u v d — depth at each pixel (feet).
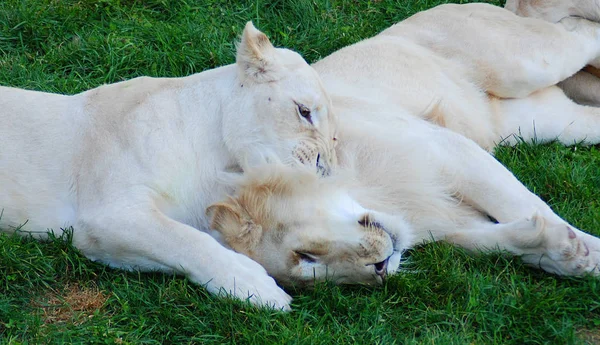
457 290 30.53
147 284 31.12
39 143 33.71
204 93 33.19
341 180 31.76
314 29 46.75
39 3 46.50
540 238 30.91
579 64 40.60
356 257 29.66
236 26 46.24
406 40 40.98
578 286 30.53
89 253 32.04
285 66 32.24
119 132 32.73
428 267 31.65
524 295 29.86
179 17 46.68
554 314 29.50
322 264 29.94
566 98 40.98
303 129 31.63
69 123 33.88
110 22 45.98
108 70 43.70
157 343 28.84
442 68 40.14
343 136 33.96
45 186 33.22
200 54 44.50
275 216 30.09
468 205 33.86
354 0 48.75
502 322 29.09
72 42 45.01
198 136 32.58
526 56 39.81
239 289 29.32
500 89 40.19
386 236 29.99
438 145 34.14
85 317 30.07
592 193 35.86
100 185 32.04
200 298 29.89
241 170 32.42
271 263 30.14
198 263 29.78
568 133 40.27
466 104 39.63
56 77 42.78
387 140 33.88
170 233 30.32
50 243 33.01
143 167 31.78
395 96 37.86
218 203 30.55
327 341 28.25
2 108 34.42
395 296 30.32
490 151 39.93
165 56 44.16
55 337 28.78
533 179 36.83
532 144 39.81
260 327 28.55
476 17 41.06
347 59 39.40
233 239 30.40
